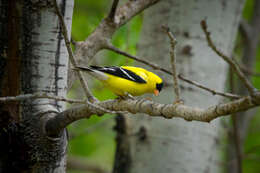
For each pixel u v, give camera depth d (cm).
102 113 639
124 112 602
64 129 708
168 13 1146
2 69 698
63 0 728
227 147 1680
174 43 559
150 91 961
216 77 1126
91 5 1661
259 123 2084
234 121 1305
